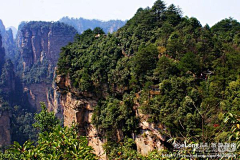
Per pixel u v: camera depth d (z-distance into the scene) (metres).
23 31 192.38
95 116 55.62
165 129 39.44
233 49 52.16
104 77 55.66
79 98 60.94
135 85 49.34
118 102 50.94
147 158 16.22
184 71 43.06
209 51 49.41
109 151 48.06
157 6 70.19
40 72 177.88
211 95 38.75
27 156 12.55
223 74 42.47
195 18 60.22
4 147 98.44
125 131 49.22
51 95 169.12
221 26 74.94
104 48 61.59
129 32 66.12
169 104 38.72
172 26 61.34
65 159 12.41
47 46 190.12
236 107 34.12
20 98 165.38
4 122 104.00
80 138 13.95
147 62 46.59
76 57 64.75
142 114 44.66
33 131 128.12
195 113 35.44
